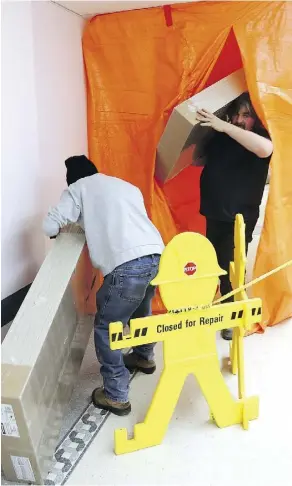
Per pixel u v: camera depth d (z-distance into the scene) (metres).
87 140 2.75
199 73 2.45
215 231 2.60
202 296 1.71
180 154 2.47
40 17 2.14
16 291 2.07
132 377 2.17
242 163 2.43
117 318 1.87
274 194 2.34
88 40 2.60
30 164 2.12
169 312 1.68
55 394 1.73
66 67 2.42
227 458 1.69
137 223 1.83
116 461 1.69
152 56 2.52
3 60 1.86
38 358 1.54
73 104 2.53
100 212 1.83
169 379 1.73
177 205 3.02
